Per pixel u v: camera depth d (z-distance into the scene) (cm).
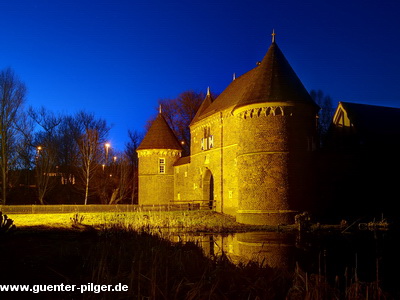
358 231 2362
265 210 2705
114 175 5569
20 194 4766
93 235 1920
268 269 1098
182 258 1202
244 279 1003
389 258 1502
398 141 2888
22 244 1492
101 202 5088
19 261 1134
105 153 5559
